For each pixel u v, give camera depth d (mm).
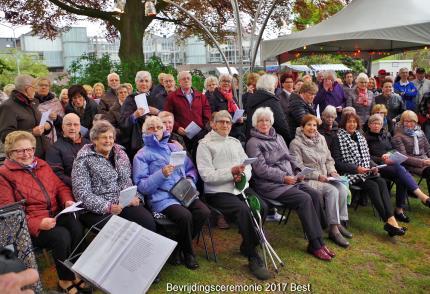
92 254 2014
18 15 11578
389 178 4781
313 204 3969
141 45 10812
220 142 3916
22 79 3957
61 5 10539
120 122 4371
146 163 3629
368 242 4141
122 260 1919
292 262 3660
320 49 10664
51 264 3525
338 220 4070
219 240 4133
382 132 5480
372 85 8273
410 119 5238
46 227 2848
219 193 3725
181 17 12172
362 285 3291
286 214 4902
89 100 5250
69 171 3650
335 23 7723
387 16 7059
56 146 3678
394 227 4160
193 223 3520
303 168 4199
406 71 8461
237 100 6629
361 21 7266
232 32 12438
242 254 3775
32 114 4035
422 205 5223
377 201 4281
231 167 3832
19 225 2281
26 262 2283
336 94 6340
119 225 2098
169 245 1926
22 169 3062
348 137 4676
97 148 3387
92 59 10141
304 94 5047
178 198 3479
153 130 3672
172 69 10172
